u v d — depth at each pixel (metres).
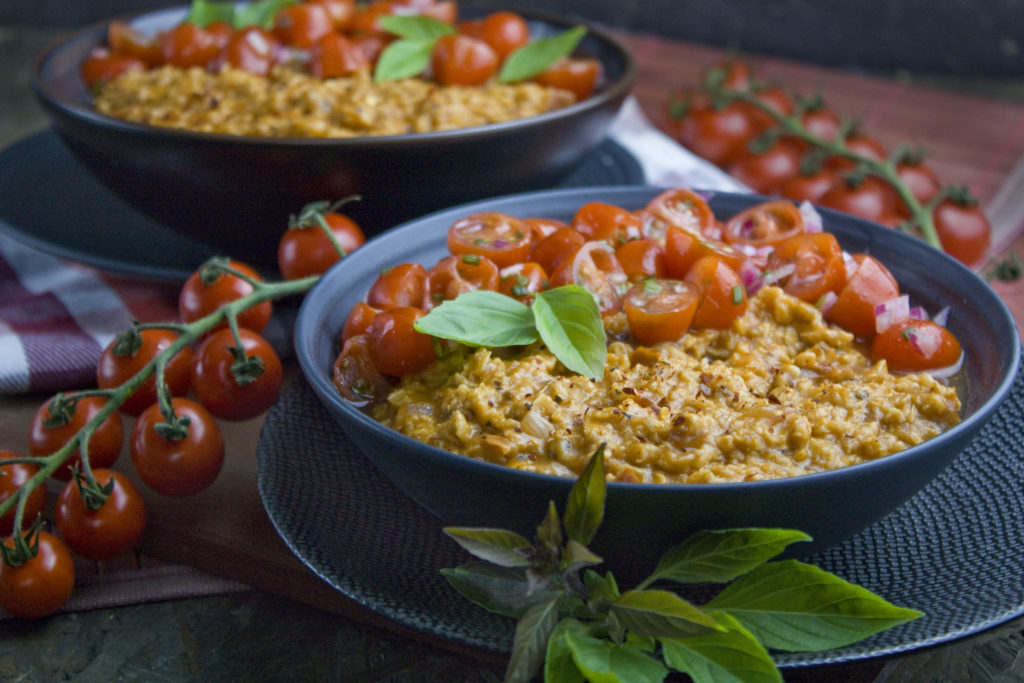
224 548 0.51
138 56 0.70
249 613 0.51
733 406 0.48
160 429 0.52
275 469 0.51
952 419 0.48
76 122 0.60
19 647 0.50
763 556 0.43
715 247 0.53
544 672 0.44
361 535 0.49
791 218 0.55
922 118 0.89
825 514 0.44
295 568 0.51
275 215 0.61
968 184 0.79
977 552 0.47
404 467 0.46
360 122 0.62
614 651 0.43
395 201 0.61
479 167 0.61
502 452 0.46
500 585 0.44
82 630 0.51
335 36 0.66
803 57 1.06
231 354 0.54
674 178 0.72
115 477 0.52
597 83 0.71
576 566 0.43
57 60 0.68
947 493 0.50
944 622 0.44
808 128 0.78
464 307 0.49
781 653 0.43
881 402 0.48
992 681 0.48
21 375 0.58
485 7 0.76
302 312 0.51
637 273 0.53
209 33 0.69
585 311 0.48
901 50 1.03
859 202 0.71
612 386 0.48
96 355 0.59
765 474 0.45
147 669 0.49
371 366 0.51
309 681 0.48
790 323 0.52
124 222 0.67
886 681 0.48
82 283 0.66
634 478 0.45
